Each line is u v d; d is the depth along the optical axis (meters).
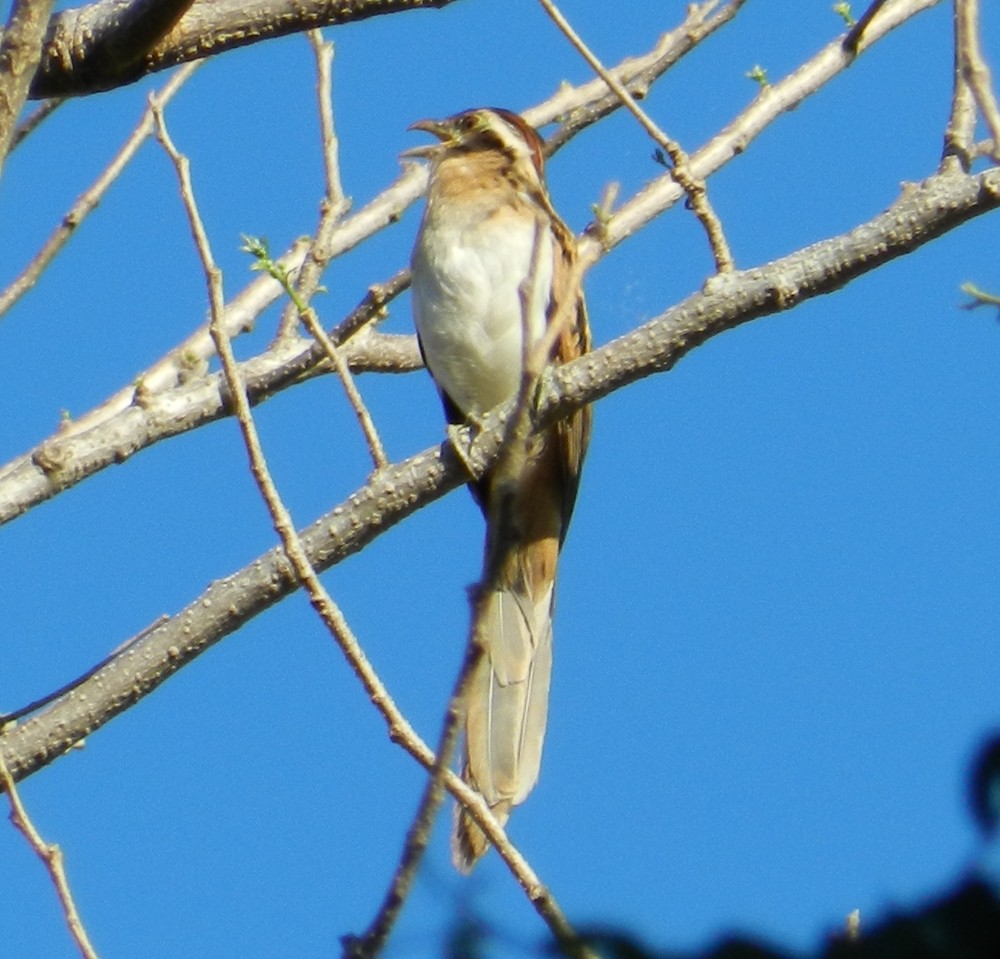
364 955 5.57
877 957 3.84
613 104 11.30
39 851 6.65
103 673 8.40
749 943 4.00
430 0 9.14
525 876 6.23
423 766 6.55
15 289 9.94
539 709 10.34
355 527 8.58
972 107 8.10
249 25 9.06
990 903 3.81
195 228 7.45
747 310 8.19
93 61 8.98
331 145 10.31
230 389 7.14
